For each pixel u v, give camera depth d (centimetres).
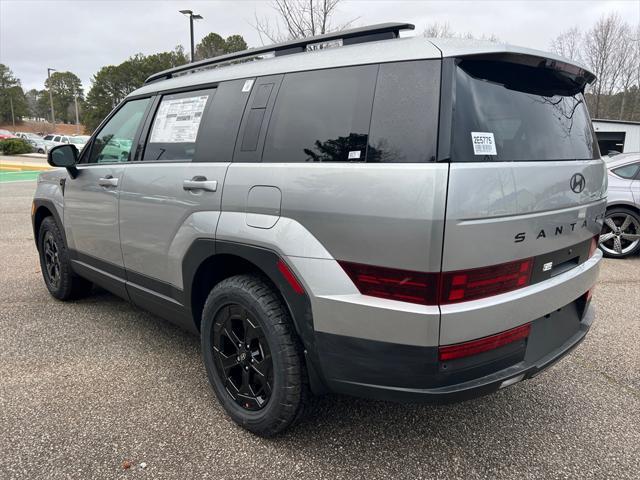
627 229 680
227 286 254
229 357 265
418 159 193
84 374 319
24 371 321
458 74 201
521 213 206
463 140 193
